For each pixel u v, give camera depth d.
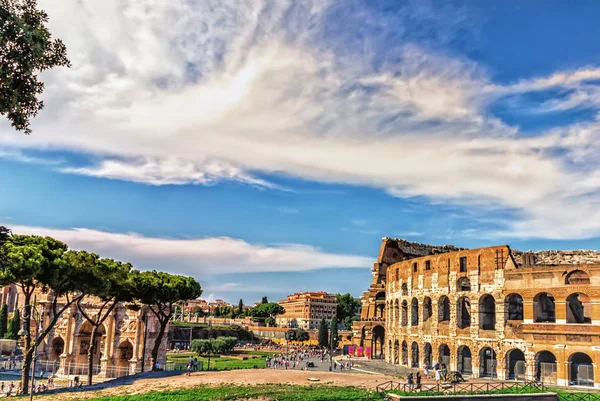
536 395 69.94
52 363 122.38
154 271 113.69
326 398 67.06
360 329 154.38
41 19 32.69
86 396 73.50
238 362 143.50
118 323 121.25
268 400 66.56
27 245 74.38
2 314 194.50
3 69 30.44
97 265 86.12
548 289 88.31
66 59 34.00
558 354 85.00
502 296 94.88
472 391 70.69
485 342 96.19
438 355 106.62
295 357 146.38
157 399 67.75
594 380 80.56
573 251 100.31
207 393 70.88
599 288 82.44
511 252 103.38
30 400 71.00
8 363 128.88
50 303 126.56
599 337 80.88
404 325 122.00
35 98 33.00
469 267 101.94
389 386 78.00
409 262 119.94
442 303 108.75
